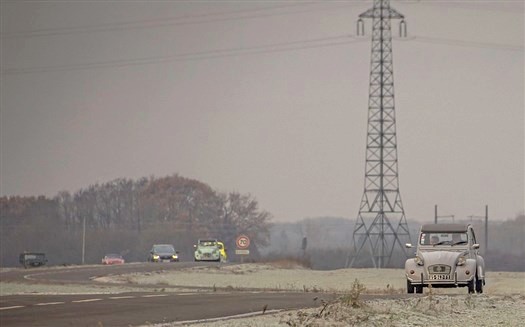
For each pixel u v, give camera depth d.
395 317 103.38
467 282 150.88
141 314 108.44
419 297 133.62
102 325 96.06
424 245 155.12
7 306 119.38
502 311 114.19
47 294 152.50
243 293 153.88
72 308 116.19
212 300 131.12
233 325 94.88
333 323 97.31
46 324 97.19
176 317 104.94
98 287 195.00
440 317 106.75
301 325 95.81
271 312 110.12
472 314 110.50
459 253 152.62
